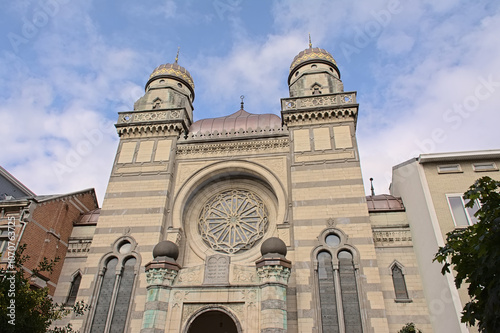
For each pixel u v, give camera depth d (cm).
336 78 3150
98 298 2297
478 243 952
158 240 2450
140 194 2661
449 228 2227
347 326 2012
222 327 2383
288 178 2619
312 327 2005
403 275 2330
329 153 2608
